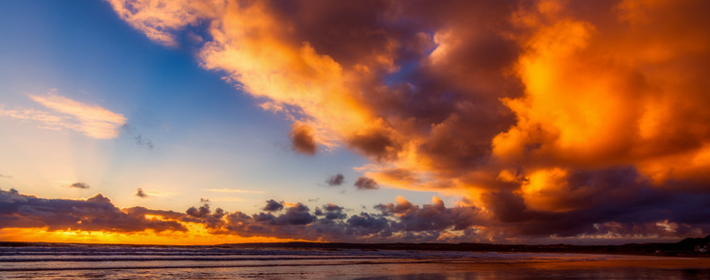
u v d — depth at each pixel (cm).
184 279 2645
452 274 3077
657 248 13900
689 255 10156
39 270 3127
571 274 3100
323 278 2741
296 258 5750
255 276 2877
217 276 2858
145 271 3173
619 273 3195
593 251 15262
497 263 4881
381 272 3272
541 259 6494
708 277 2866
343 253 8669
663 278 2766
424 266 4138
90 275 2828
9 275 2778
